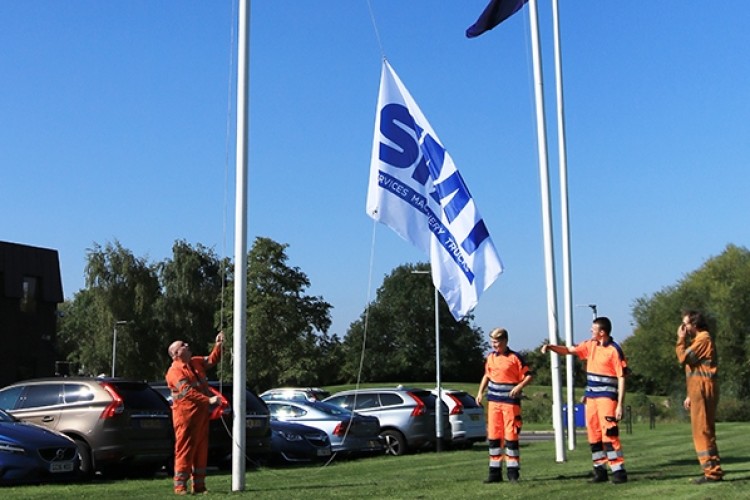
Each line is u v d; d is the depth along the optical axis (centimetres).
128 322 6638
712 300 5197
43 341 4000
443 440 2188
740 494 894
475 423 2295
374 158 1298
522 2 1586
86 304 7412
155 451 1448
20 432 1284
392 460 1822
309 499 999
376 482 1209
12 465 1238
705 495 898
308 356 6725
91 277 6931
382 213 1278
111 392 1427
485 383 1154
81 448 1395
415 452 2178
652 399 5197
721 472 1030
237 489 1114
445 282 1282
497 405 1134
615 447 1082
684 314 1051
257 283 6762
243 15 1158
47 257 4056
